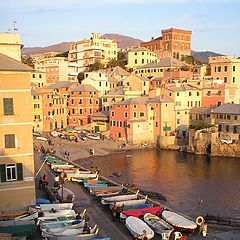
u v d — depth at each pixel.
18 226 33.62
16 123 38.00
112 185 56.53
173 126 114.12
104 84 145.12
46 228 34.97
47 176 62.53
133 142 110.19
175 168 83.19
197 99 119.75
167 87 118.56
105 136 115.31
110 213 42.66
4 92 37.41
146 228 36.44
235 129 97.50
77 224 36.12
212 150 97.62
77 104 133.62
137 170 81.00
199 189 65.69
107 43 198.75
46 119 125.62
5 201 38.09
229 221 44.66
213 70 138.75
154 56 183.12
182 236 35.03
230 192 63.78
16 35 42.50
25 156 38.53
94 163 87.81
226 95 115.81
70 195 46.84
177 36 197.12
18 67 37.69
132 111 111.12
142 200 46.22
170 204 56.62
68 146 102.75
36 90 126.38
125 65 182.38
